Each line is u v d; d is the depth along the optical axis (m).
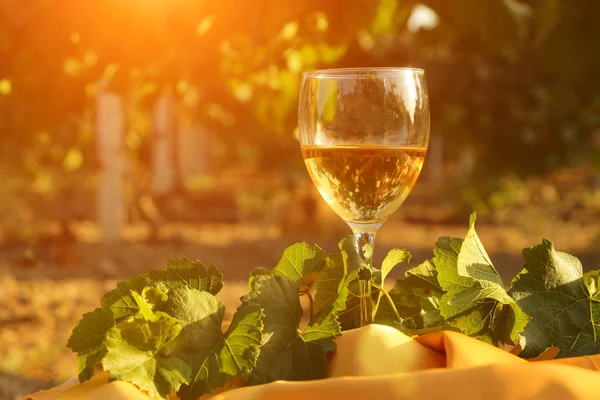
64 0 3.11
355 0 3.51
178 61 3.48
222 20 3.25
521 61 10.47
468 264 1.10
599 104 6.41
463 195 18.77
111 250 13.27
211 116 11.70
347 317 1.17
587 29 3.47
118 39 3.15
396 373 0.92
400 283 1.23
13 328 7.61
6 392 5.14
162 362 0.94
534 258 1.13
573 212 18.45
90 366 0.96
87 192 21.23
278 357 1.00
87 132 13.91
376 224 1.32
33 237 13.91
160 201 19.08
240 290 9.82
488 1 3.44
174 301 1.00
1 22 3.11
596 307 1.12
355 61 4.60
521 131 12.33
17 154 19.19
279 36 3.99
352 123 1.27
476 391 0.85
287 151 23.69
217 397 0.86
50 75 3.52
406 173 1.29
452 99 12.06
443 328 1.14
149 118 18.86
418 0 3.58
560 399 0.85
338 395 0.85
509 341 1.14
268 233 16.81
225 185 27.91
